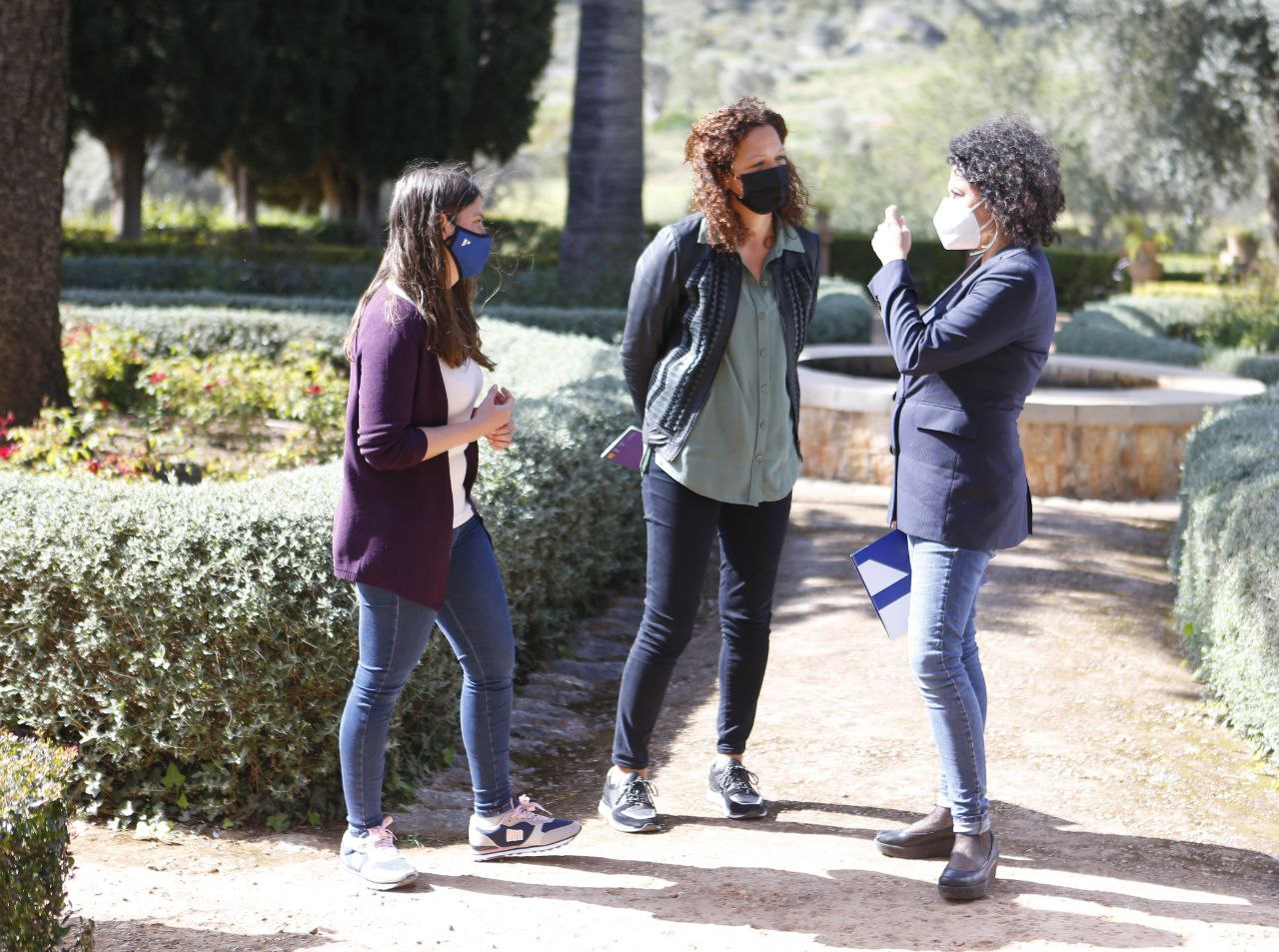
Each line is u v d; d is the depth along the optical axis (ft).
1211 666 15.39
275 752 11.84
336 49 84.38
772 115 10.68
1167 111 67.92
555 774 13.41
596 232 46.11
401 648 9.81
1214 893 9.91
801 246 11.16
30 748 8.47
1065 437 28.30
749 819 11.63
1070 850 10.85
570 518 17.44
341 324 34.09
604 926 9.23
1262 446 17.24
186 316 33.83
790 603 19.45
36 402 24.32
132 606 11.64
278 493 12.87
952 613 9.85
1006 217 9.59
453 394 9.64
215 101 78.43
